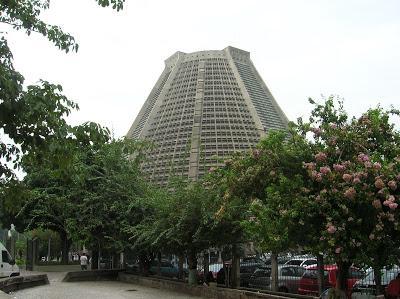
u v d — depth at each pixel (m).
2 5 7.29
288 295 15.61
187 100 83.88
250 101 84.00
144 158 31.97
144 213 27.61
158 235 21.70
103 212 29.56
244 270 24.08
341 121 10.54
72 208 29.67
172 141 75.75
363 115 10.28
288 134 11.59
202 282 22.08
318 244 9.48
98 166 29.91
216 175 17.20
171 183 22.66
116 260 36.16
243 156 12.55
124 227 27.80
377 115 10.22
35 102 6.15
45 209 31.88
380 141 10.03
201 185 20.19
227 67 93.00
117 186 29.31
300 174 10.08
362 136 9.89
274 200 9.70
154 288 23.52
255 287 20.33
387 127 10.17
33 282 24.22
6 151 6.66
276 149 10.73
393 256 9.35
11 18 7.40
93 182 29.81
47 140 6.39
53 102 6.46
